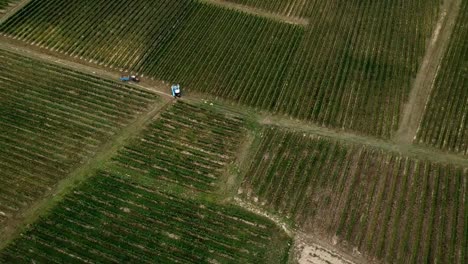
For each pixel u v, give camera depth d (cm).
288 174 4991
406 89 5731
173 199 4822
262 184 4906
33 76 6106
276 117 5556
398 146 5212
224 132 5422
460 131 5306
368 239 4462
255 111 5638
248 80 5938
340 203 4741
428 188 4841
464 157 5091
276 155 5153
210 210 4731
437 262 4312
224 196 4847
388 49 6206
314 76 5934
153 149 5291
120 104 5762
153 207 4744
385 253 4388
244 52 6269
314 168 5028
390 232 4522
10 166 5138
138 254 4381
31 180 5003
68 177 5034
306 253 4397
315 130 5403
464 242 4412
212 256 4375
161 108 5716
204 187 4912
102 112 5684
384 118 5472
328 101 5666
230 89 5859
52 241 4484
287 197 4800
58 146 5328
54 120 5597
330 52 6209
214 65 6128
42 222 4641
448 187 4831
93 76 6097
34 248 4447
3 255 4403
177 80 6006
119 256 4369
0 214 4734
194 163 5141
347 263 4325
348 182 4909
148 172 5059
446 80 5803
